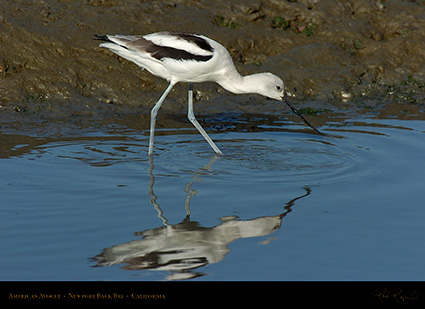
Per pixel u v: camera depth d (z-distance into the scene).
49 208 8.47
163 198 8.98
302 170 10.28
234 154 11.08
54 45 13.83
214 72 11.02
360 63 15.61
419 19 16.94
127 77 13.93
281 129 12.65
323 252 7.43
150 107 13.53
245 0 16.38
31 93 13.05
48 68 13.49
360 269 7.04
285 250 7.46
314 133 12.37
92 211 8.44
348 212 8.59
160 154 10.98
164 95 11.08
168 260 7.17
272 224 8.18
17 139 11.33
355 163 10.63
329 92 14.72
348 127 12.75
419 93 15.02
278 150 11.34
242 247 7.54
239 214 8.48
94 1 15.29
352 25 16.50
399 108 14.16
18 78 13.11
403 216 8.47
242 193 9.24
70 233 7.75
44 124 12.16
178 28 15.02
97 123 12.48
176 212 8.50
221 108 13.81
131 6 15.27
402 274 6.96
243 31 15.59
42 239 7.56
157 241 7.62
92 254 7.24
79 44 14.07
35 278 6.72
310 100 14.47
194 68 10.73
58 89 13.25
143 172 10.05
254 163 10.61
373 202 8.96
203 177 9.89
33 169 9.95
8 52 13.41
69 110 12.89
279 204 8.86
